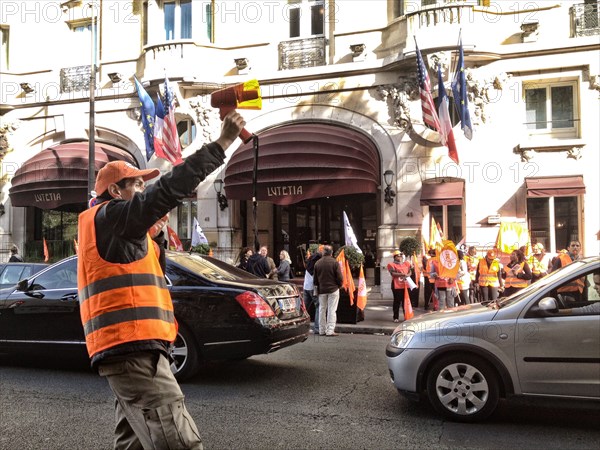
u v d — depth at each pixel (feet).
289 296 22.58
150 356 8.16
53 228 62.39
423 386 16.80
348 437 14.89
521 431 15.40
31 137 59.57
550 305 15.65
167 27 55.47
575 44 43.52
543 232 44.80
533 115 45.78
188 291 20.67
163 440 7.98
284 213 58.34
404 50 46.19
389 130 48.03
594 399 15.11
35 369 22.98
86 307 8.17
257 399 18.58
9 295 22.91
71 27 60.13
